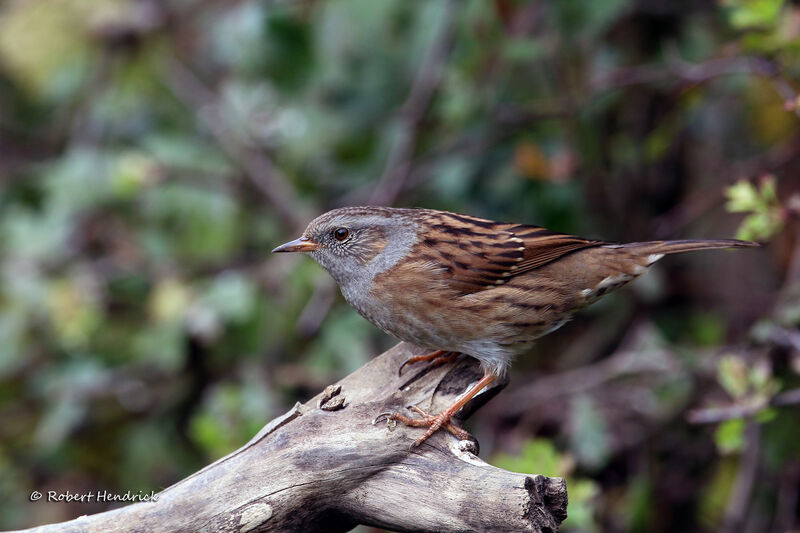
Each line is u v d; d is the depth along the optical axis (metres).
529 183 10.55
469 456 6.22
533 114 10.23
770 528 9.86
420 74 10.15
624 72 9.91
